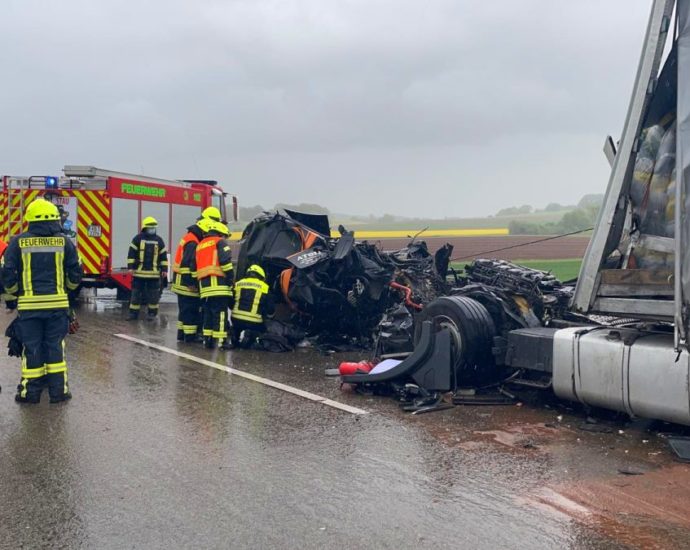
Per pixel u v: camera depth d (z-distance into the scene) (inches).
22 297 265.1
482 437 230.8
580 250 1272.1
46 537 155.8
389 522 164.4
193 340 420.5
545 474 196.1
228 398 280.1
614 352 231.9
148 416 251.8
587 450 217.2
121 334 447.2
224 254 391.9
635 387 225.6
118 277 605.0
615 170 229.5
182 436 228.8
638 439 228.1
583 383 241.1
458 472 197.8
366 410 264.4
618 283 229.9
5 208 584.4
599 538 156.4
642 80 220.8
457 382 291.3
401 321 335.9
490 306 301.0
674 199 217.9
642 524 163.8
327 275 400.5
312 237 422.6
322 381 314.3
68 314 277.4
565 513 169.8
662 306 221.5
